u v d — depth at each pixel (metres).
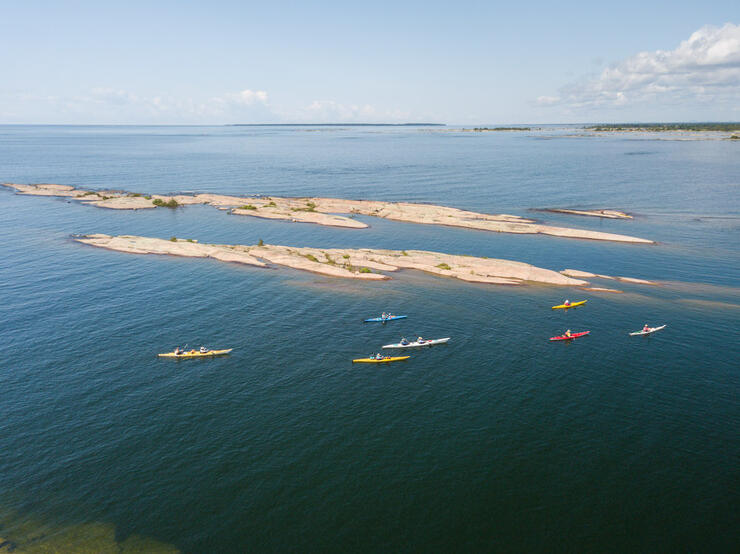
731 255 91.50
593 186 171.75
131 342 56.38
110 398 45.28
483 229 115.06
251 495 33.94
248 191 168.12
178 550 29.70
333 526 31.45
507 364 52.34
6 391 45.94
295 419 42.56
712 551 29.64
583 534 30.86
